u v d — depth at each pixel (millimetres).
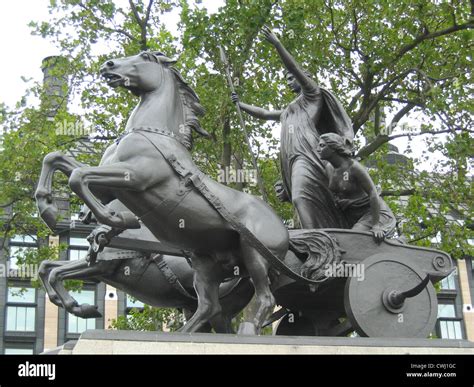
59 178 15531
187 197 7609
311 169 8969
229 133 14938
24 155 15156
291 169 9180
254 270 7703
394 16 14891
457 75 15492
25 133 15445
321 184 8914
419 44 15453
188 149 8016
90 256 7844
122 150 7602
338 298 8648
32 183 15469
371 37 15352
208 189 7711
